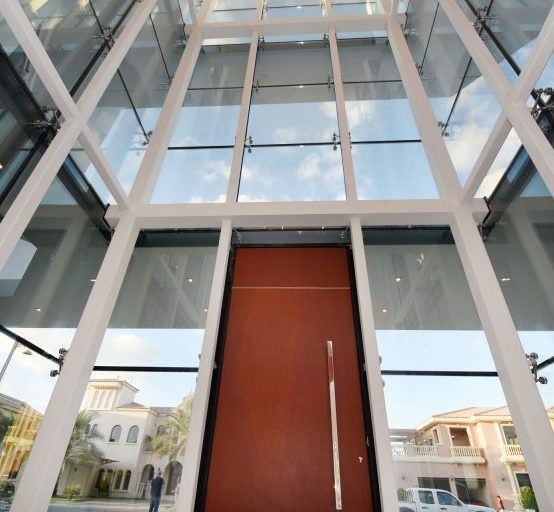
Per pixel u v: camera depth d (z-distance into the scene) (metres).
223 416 2.39
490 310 2.32
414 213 2.84
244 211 2.97
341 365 2.53
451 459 2.21
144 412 2.45
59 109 2.28
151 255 3.12
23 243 2.21
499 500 2.08
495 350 2.25
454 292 2.77
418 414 2.34
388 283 2.86
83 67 2.68
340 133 3.64
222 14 5.64
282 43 5.04
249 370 2.54
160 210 3.01
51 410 2.10
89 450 2.33
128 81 3.44
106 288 2.57
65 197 2.59
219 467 2.24
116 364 2.59
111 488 2.24
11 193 2.03
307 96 4.27
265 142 3.74
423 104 3.62
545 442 1.90
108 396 2.49
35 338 2.24
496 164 2.74
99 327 2.44
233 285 2.91
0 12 1.93
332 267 2.97
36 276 2.29
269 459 2.26
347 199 3.08
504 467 2.16
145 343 2.67
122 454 2.33
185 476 2.06
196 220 3.02
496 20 2.63
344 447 2.26
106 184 2.77
